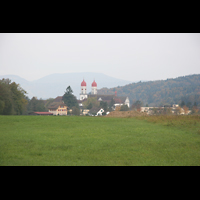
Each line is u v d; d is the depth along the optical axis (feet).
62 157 57.72
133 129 103.76
